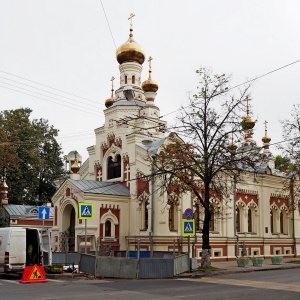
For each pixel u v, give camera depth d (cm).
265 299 1527
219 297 1551
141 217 3528
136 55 4250
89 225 3319
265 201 4338
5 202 5556
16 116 6294
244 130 2883
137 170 3612
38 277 2056
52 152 6750
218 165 3008
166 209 3459
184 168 2867
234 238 3897
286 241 4469
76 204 3444
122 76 4272
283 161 4122
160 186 3128
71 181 3531
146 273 2359
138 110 3950
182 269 2588
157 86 4212
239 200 4078
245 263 3178
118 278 2323
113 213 3506
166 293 1653
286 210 4591
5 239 2359
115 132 3909
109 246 3228
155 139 3784
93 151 4147
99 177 4044
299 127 3891
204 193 3161
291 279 2303
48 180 6712
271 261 3709
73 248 3575
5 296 1517
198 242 3597
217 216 3809
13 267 2323
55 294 1583
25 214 5428
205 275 2545
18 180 6094
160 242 3388
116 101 4206
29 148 6200
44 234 2519
